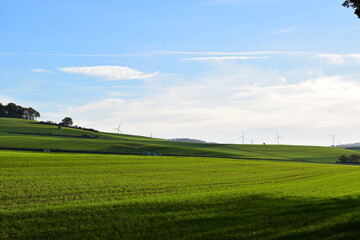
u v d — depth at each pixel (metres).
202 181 33.41
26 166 42.41
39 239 12.58
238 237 12.79
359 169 61.31
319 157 134.75
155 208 17.62
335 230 13.66
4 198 21.06
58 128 179.75
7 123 182.12
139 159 62.97
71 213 16.45
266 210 17.23
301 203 19.30
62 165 45.75
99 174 37.75
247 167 55.97
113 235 13.00
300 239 12.57
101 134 187.50
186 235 13.01
